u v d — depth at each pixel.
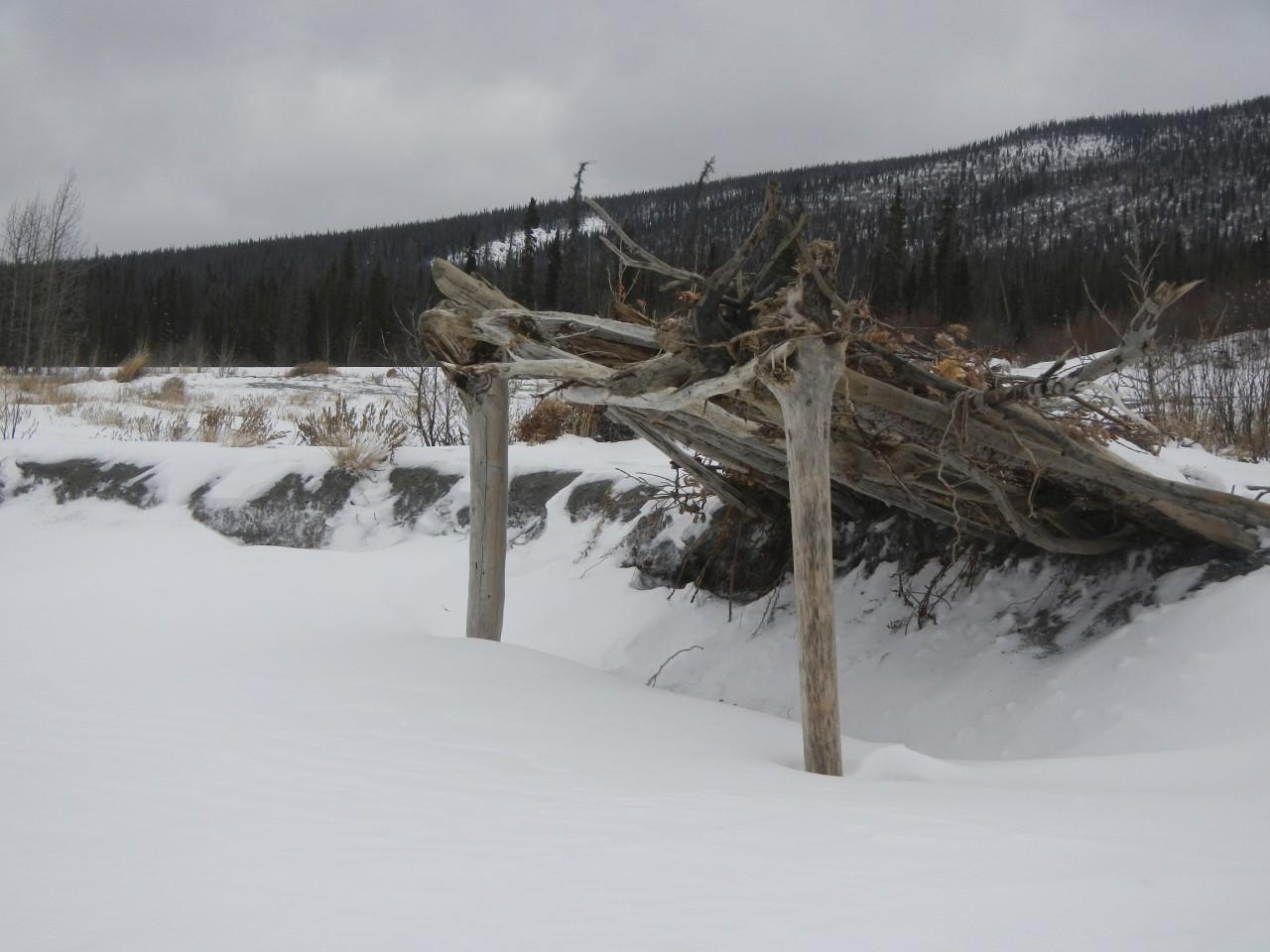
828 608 4.34
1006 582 6.80
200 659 5.55
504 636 8.76
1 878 2.20
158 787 3.00
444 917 2.02
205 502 11.85
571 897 2.15
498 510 6.84
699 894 2.18
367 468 11.80
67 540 11.41
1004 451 5.42
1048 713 5.50
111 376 28.58
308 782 3.16
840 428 5.66
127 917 1.99
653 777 3.64
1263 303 17.44
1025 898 2.15
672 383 4.89
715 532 8.47
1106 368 4.61
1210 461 8.00
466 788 3.21
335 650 5.97
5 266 35.62
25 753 3.35
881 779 4.06
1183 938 1.92
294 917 2.00
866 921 2.02
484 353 6.44
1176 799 3.32
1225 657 5.07
